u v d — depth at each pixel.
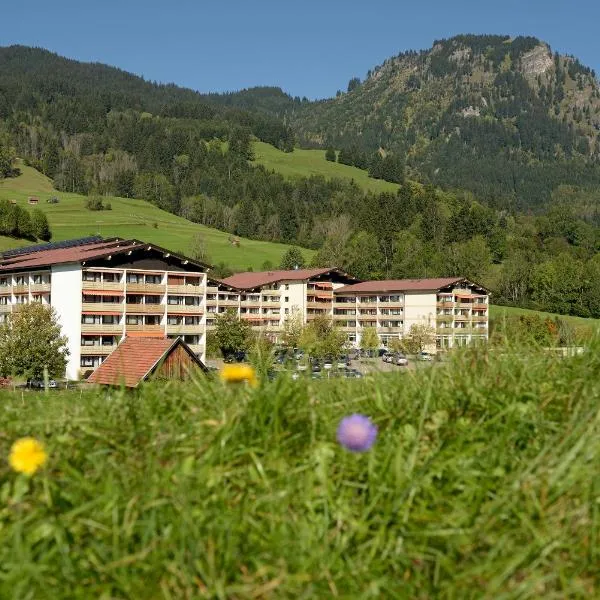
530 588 2.86
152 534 3.13
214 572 2.92
